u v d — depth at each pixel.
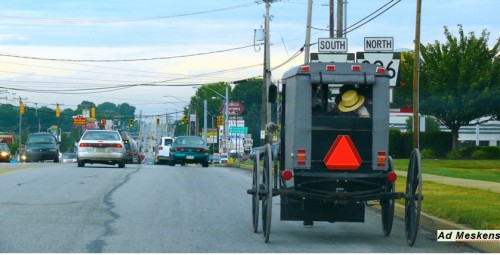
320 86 15.41
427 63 60.31
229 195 24.88
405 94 60.91
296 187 15.21
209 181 31.20
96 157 40.53
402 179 31.69
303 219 15.76
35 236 15.05
